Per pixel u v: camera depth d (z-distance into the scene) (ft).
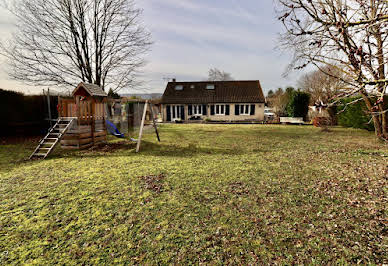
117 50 50.57
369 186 14.44
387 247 8.55
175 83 95.66
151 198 13.35
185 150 28.35
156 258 8.25
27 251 8.63
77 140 29.01
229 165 20.56
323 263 7.88
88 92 30.83
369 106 28.27
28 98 43.29
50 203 12.78
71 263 7.99
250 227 10.19
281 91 122.72
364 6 7.87
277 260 8.08
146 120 64.59
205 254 8.45
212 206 12.28
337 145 29.86
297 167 19.54
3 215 11.41
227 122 80.59
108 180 16.62
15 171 19.15
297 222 10.55
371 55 7.34
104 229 10.12
